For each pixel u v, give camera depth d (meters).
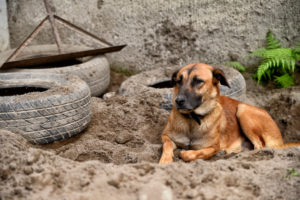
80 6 5.09
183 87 3.32
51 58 4.10
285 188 2.89
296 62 4.45
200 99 3.32
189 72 3.36
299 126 3.98
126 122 3.67
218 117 3.41
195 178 2.91
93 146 3.35
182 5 4.63
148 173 2.94
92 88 4.27
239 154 3.21
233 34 4.55
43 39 5.43
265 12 4.43
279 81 4.33
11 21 5.43
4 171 2.89
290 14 4.38
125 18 4.88
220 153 3.44
